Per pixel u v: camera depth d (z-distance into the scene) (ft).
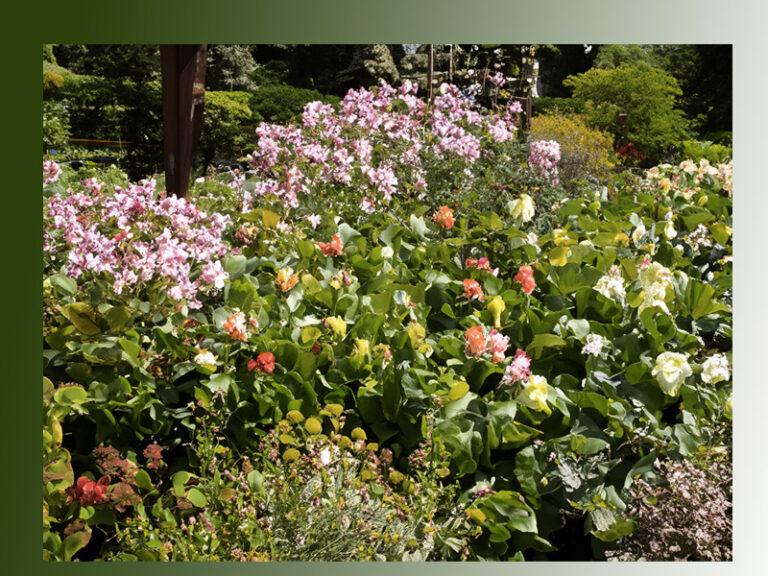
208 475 6.63
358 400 7.07
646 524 6.30
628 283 9.84
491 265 10.87
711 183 16.37
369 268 9.70
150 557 6.07
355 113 13.94
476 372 7.49
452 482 6.76
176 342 7.18
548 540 6.83
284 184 11.59
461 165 14.02
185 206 9.12
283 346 7.36
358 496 6.31
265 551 6.10
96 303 7.43
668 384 7.09
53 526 6.51
